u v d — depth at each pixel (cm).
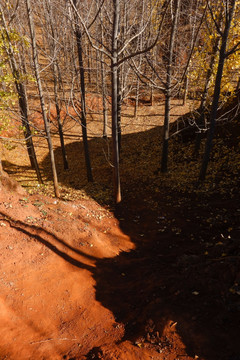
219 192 986
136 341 392
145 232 834
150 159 1596
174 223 852
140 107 2411
